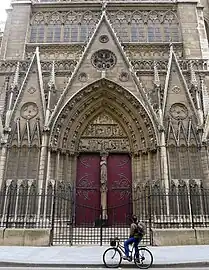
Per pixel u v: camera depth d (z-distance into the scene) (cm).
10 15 2853
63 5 2894
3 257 1260
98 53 2436
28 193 1988
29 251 1447
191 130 2155
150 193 2028
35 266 1138
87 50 2431
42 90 2280
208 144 2080
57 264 1137
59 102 2228
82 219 2186
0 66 2517
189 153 2092
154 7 2905
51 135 2130
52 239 1711
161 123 2128
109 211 2211
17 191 2000
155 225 1889
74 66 2497
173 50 2561
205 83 2431
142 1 2908
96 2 2894
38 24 2855
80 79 2336
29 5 2877
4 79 2461
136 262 1107
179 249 1501
